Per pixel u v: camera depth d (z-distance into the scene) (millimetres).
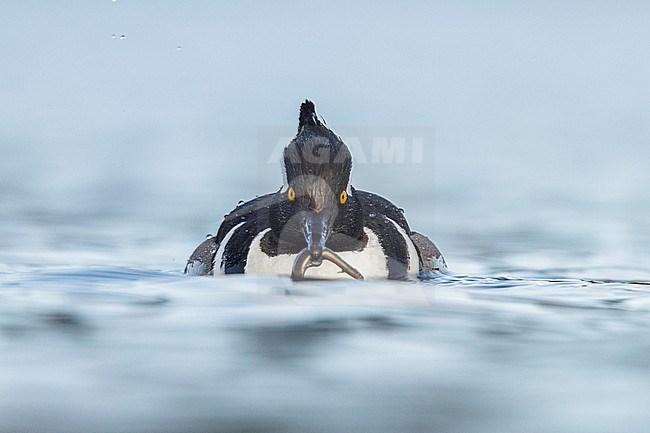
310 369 9219
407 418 8055
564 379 9008
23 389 8641
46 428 7809
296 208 13359
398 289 12906
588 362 9508
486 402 8414
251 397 8469
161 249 16891
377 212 14805
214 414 8102
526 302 12211
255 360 9477
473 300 12266
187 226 18906
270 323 10812
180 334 10312
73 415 8062
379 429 7816
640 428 7863
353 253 14016
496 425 7914
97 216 19547
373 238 14242
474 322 10992
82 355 9594
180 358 9508
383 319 11055
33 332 10375
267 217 14461
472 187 23500
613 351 9891
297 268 12594
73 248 16703
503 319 11164
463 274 15125
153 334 10312
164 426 7844
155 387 8695
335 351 9766
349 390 8680
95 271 14578
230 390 8641
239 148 28000
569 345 10109
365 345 10000
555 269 15555
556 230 18891
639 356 9727
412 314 11344
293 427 7844
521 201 21828
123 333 10359
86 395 8516
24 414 8078
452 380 8945
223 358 9516
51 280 13461
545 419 8039
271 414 8102
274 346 9930
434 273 15125
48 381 8852
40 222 18797
